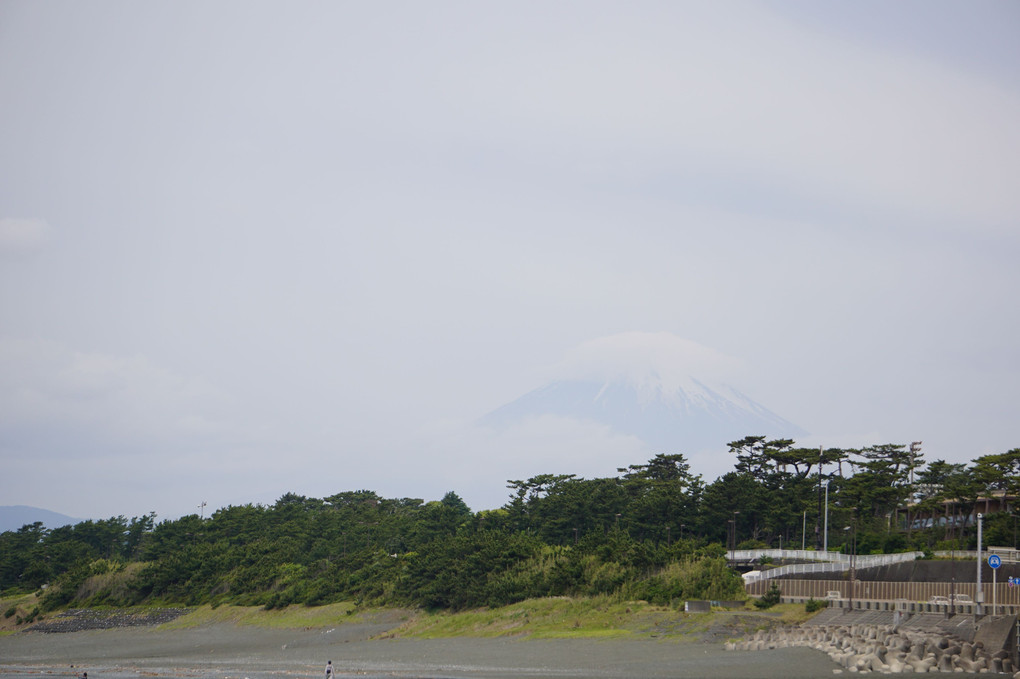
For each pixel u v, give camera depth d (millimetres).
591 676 79312
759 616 101875
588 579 127250
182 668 103500
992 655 76125
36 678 93312
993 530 132625
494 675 83062
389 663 97438
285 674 91938
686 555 126875
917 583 102438
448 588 135500
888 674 73500
